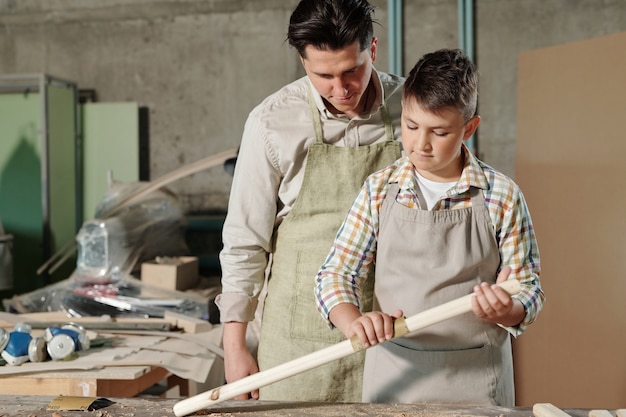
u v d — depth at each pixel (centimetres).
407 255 140
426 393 141
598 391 279
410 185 140
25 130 441
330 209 165
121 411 126
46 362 198
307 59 143
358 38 138
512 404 148
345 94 145
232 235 167
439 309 120
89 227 317
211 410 126
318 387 167
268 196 166
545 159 318
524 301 130
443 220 138
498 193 138
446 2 439
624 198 269
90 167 465
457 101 121
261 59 463
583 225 291
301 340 167
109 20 477
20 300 309
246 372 162
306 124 164
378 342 121
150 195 354
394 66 441
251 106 467
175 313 264
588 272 287
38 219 441
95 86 482
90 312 297
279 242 171
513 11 434
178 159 477
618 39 276
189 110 473
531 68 330
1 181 443
